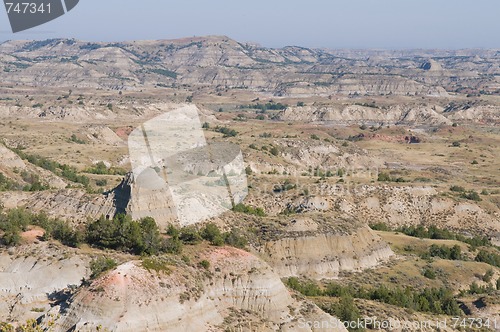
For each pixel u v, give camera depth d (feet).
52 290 185.37
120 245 204.23
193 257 178.09
